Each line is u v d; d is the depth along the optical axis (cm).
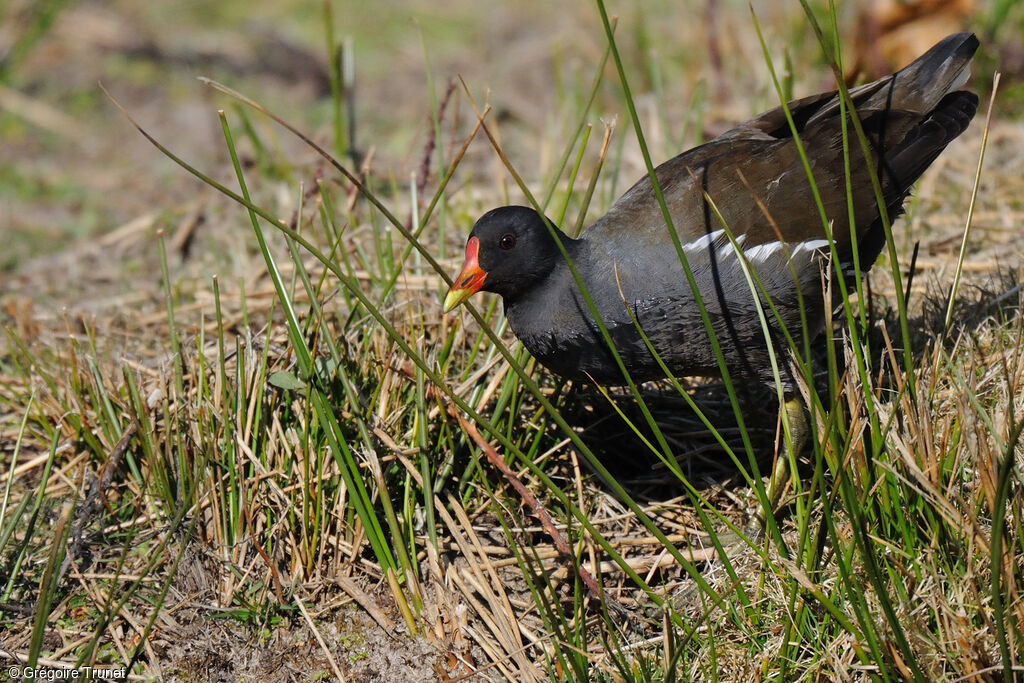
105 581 653
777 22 1336
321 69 1464
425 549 655
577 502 682
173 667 609
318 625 635
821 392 729
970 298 802
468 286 669
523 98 1347
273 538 664
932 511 563
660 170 710
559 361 677
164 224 1095
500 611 607
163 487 672
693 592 619
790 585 574
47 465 652
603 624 604
